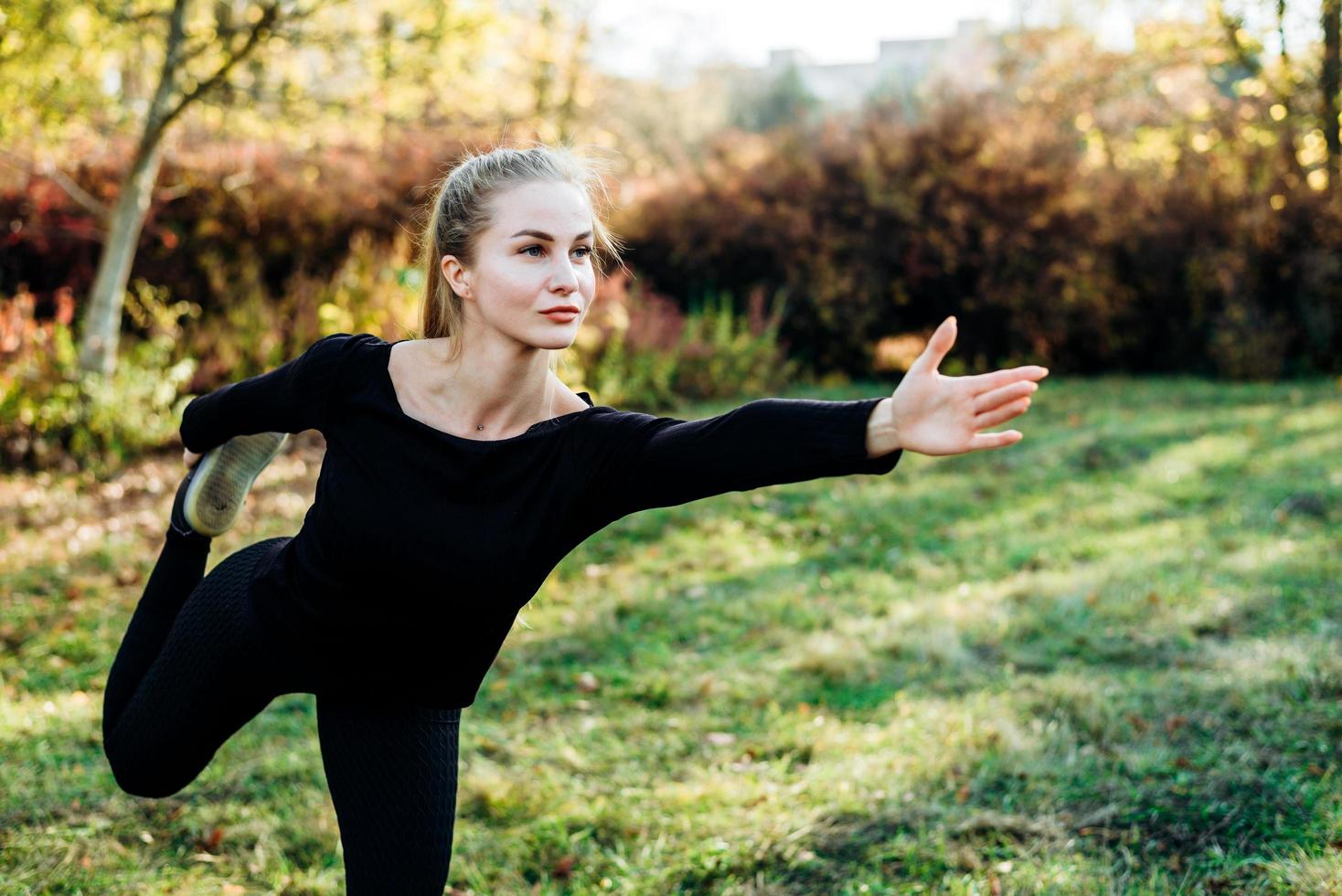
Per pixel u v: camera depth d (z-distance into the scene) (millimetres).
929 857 3246
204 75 9203
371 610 2041
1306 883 2965
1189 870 3115
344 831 2127
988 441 1607
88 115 8977
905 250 13648
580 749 4051
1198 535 6535
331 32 8219
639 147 23328
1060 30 18078
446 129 10336
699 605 5598
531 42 15797
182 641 2221
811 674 4715
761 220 13641
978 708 4211
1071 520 7086
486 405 2049
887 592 5789
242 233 10641
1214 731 3965
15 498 7090
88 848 3297
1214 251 13906
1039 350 14008
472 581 2000
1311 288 13633
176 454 8273
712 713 4359
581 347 10391
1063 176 13891
